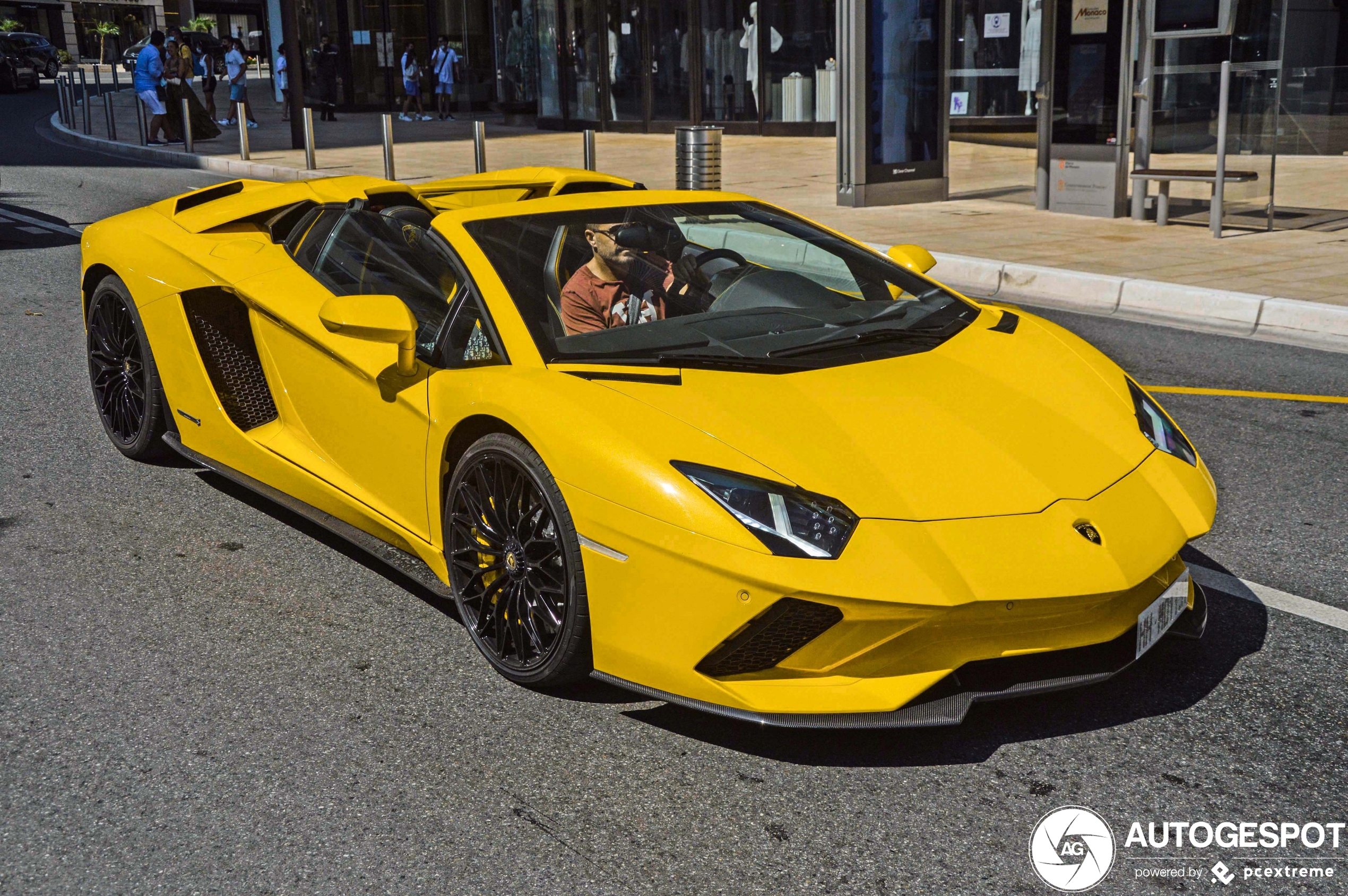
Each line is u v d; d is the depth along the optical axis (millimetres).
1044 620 2621
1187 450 3146
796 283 3576
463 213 3637
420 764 2693
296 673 3123
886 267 3859
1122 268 8672
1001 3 17562
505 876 2299
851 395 2949
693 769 2660
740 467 2645
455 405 3121
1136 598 2758
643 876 2297
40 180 15039
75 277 8688
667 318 3350
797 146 20562
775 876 2295
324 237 4086
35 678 3098
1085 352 3496
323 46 27219
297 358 3846
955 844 2387
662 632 2646
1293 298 7461
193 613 3488
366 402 3523
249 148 19203
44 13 56812
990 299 8477
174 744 2779
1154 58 10938
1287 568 3715
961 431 2873
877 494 2633
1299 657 3139
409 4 29328
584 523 2736
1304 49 17750
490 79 29797
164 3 61312
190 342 4230
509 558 2998
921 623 2516
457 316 3355
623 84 24422
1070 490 2766
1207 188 10969
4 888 2271
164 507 4340
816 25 21625
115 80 38062
